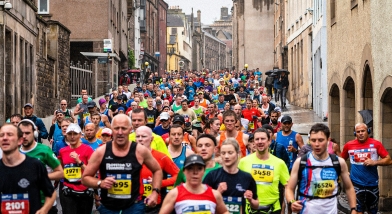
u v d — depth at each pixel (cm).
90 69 4112
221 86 4119
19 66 2419
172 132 1226
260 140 1105
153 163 945
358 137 1407
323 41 3200
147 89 3572
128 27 6309
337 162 995
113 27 4984
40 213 878
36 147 1055
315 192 994
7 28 2219
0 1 2148
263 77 7038
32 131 1049
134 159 934
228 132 1372
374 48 1748
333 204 998
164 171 1105
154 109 2297
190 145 1523
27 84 2581
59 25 3161
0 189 873
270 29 7038
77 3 4662
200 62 15000
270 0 7012
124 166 928
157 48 9775
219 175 956
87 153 1284
